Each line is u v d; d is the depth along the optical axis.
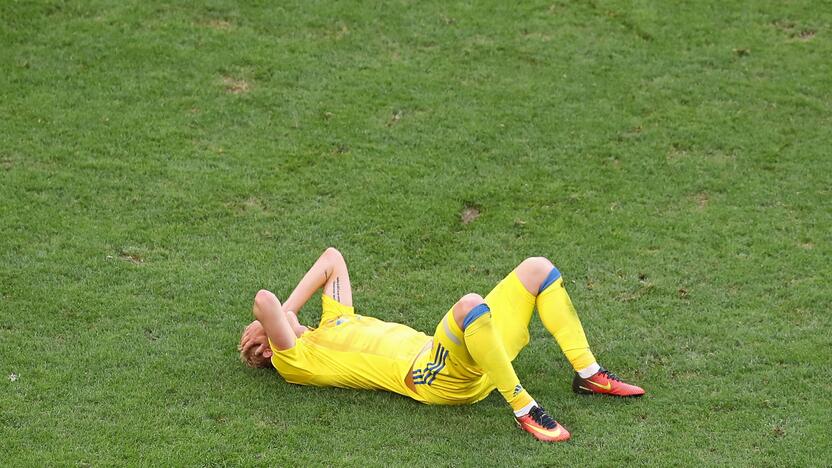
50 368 25.17
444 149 37.38
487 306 22.77
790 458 22.12
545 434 22.83
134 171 34.97
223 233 32.16
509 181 35.66
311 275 26.34
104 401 24.02
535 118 39.47
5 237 30.92
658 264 31.06
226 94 40.03
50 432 22.73
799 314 28.34
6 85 39.34
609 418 23.73
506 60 43.31
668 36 45.31
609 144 38.03
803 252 31.61
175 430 23.00
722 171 36.47
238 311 28.33
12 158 35.00
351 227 32.75
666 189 35.34
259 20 45.03
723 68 43.19
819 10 47.38
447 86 41.34
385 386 24.61
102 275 29.48
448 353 23.30
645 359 26.34
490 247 32.03
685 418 23.73
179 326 27.39
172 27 44.06
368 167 36.09
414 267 30.92
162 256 30.75
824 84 42.09
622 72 42.75
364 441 22.84
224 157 36.16
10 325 26.91
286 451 22.41
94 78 40.31
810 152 37.59
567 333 24.47
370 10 46.31
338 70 42.09
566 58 43.59
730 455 22.30
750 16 46.97
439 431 23.25
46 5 44.47
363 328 25.31
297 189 34.66
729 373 25.62
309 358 25.00
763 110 40.38
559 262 31.16
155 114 38.41
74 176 34.34
